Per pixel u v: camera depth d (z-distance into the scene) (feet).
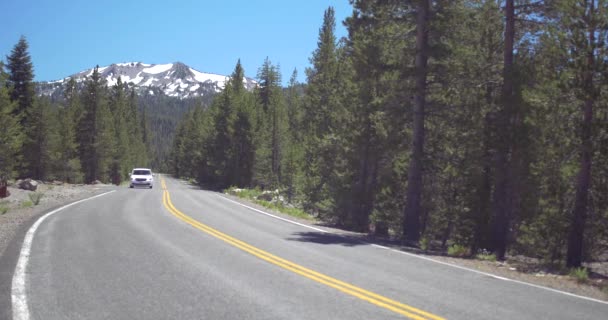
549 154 51.06
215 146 212.23
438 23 54.90
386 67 60.13
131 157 339.36
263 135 201.05
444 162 63.98
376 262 34.06
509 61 51.70
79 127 221.25
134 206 73.46
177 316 19.39
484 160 55.16
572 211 51.16
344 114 85.51
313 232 51.34
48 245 35.91
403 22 60.08
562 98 45.65
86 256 31.81
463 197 59.62
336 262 32.99
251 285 25.05
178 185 199.52
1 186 90.63
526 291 27.07
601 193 50.85
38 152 175.52
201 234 44.39
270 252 35.78
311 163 121.60
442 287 26.63
